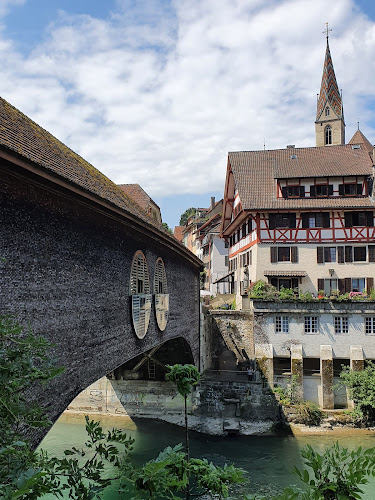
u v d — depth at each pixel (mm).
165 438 23531
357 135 45531
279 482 17859
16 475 3342
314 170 32781
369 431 24312
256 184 34031
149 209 27672
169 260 19141
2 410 3660
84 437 22797
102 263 11336
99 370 10961
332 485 4047
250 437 23953
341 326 27250
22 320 7637
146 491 4551
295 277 31391
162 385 26906
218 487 4898
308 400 26328
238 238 39000
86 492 4711
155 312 16281
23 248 7770
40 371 4035
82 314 10070
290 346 27141
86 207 10344
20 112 11117
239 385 26016
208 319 30344
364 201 31469
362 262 31031
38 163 7488
